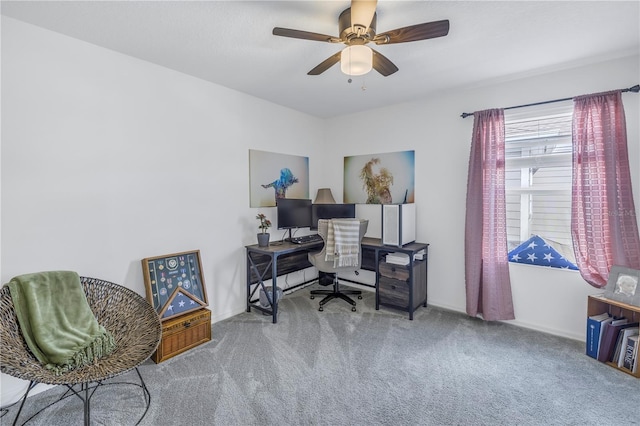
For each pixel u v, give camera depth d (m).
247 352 2.44
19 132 1.89
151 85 2.51
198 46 2.22
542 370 2.18
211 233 2.99
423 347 2.51
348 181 4.13
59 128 2.04
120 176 2.35
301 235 3.99
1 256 1.84
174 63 2.52
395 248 3.18
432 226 3.42
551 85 2.68
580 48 2.25
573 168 2.52
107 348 1.80
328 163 4.34
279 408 1.80
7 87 1.84
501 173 2.85
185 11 1.79
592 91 2.50
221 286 3.09
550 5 1.74
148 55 2.37
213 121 2.98
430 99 3.38
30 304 1.73
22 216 1.91
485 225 2.91
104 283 2.12
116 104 2.31
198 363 2.28
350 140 4.09
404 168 3.60
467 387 2.00
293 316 3.15
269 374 2.14
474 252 2.98
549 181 2.80
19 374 1.42
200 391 1.96
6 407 1.84
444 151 3.30
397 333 2.76
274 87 3.08
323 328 2.87
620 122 2.33
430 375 2.12
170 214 2.67
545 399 1.88
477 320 3.04
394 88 3.10
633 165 2.35
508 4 1.73
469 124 3.13
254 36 2.08
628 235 2.32
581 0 1.69
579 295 2.62
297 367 2.22
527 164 2.90
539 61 2.47
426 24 1.58
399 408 1.80
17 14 1.80
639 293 2.15
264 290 3.16
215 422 1.70
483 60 2.46
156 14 1.82
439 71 2.67
